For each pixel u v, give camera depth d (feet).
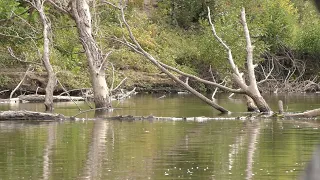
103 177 42.73
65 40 164.35
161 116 103.50
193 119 97.91
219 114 108.68
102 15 191.83
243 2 214.69
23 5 156.87
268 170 45.62
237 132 76.54
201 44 197.16
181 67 198.49
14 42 159.02
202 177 42.65
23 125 86.48
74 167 47.47
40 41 161.79
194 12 233.96
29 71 158.10
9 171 45.60
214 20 213.25
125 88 182.50
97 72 118.62
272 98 163.22
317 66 213.87
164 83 190.60
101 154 55.36
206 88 197.57
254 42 192.65
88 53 119.03
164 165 48.60
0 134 73.51
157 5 238.89
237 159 51.98
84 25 118.93
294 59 210.59
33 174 44.09
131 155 54.60
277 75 206.80
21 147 60.59
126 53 191.01
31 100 141.59
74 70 161.58
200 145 62.23
